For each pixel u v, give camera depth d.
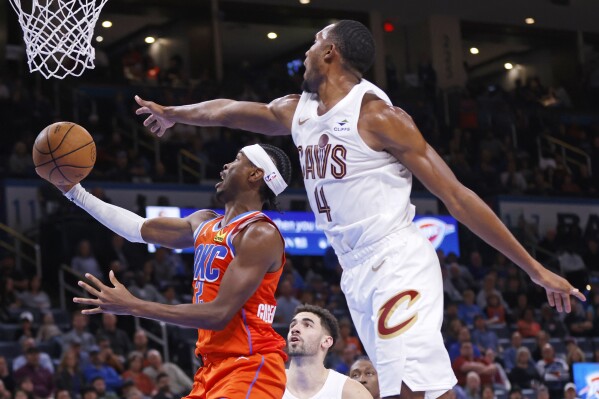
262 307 4.11
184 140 20.62
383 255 3.77
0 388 10.95
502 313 17.25
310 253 18.73
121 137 20.48
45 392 11.89
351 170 3.77
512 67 30.20
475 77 31.12
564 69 28.73
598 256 20.88
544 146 24.58
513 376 14.88
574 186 22.84
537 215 21.53
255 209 4.21
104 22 25.86
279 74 24.39
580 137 25.11
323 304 15.88
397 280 3.74
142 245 16.84
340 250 3.91
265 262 3.97
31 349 12.19
